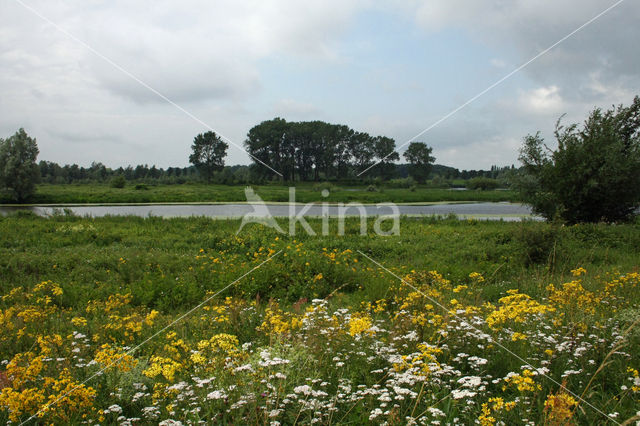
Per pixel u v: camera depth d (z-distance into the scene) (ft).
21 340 17.99
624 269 32.30
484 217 95.71
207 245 44.91
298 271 30.78
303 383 12.35
